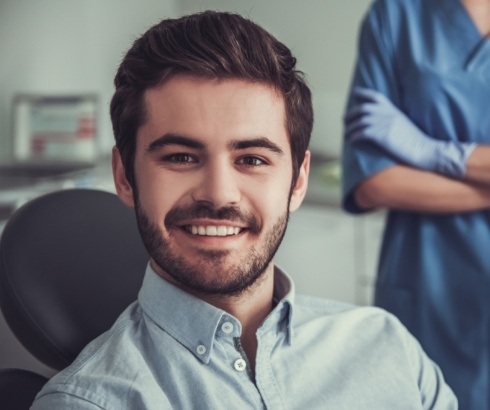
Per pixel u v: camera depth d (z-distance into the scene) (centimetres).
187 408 85
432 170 140
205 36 84
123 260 109
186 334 88
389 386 99
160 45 85
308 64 354
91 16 351
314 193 314
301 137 92
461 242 142
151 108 84
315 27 350
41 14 329
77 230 107
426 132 145
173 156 84
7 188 238
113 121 91
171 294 89
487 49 142
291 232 320
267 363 91
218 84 83
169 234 84
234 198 82
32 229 104
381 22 148
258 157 85
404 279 147
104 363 85
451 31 144
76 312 101
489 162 136
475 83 141
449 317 144
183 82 83
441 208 140
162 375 86
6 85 317
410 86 145
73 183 263
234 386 88
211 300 90
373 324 105
